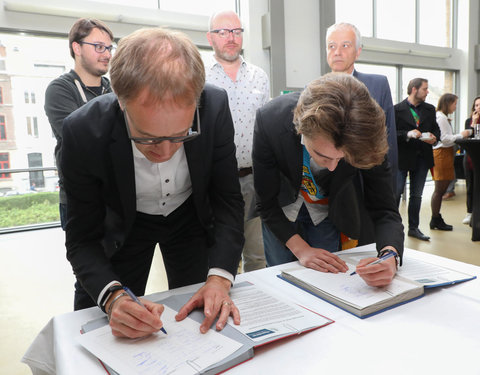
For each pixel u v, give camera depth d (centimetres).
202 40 450
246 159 202
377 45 580
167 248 117
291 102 111
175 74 58
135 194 88
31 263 303
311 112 81
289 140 107
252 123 205
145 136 65
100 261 85
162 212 105
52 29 377
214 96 93
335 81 82
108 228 97
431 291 89
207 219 103
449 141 357
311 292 91
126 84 59
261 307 80
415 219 344
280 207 124
